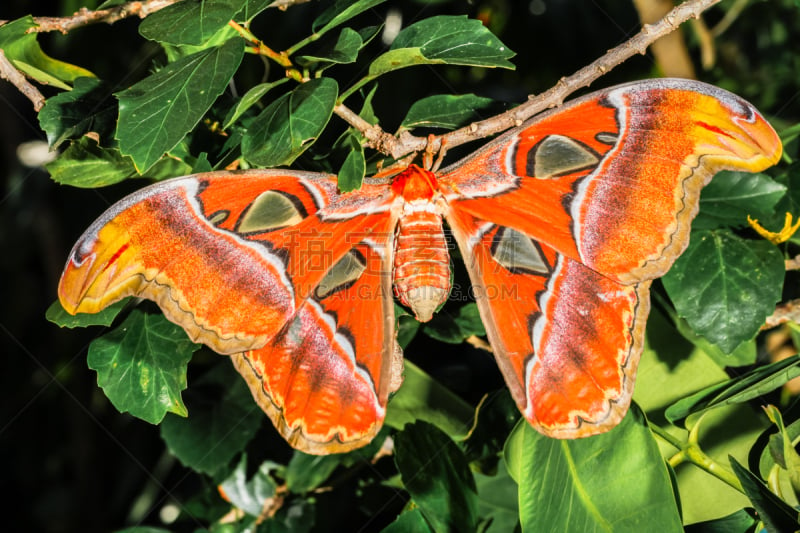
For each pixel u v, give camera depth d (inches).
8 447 39.3
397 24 32.3
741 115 24.8
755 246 27.9
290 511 30.8
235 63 25.3
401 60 25.6
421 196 26.2
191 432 30.0
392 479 30.1
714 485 26.9
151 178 27.6
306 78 26.1
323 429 25.9
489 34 26.6
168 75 25.4
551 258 26.3
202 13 25.1
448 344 30.2
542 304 26.1
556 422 25.7
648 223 25.4
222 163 26.6
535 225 26.0
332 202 26.1
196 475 32.7
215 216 25.3
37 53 28.0
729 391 26.1
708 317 27.6
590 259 25.7
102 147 27.1
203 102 25.1
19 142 37.6
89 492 38.4
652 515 25.6
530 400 25.9
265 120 25.7
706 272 27.8
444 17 26.9
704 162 25.0
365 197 26.4
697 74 34.7
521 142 26.1
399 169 27.0
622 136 25.5
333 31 29.9
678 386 27.4
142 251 24.9
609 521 25.8
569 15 34.1
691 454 26.8
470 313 28.1
